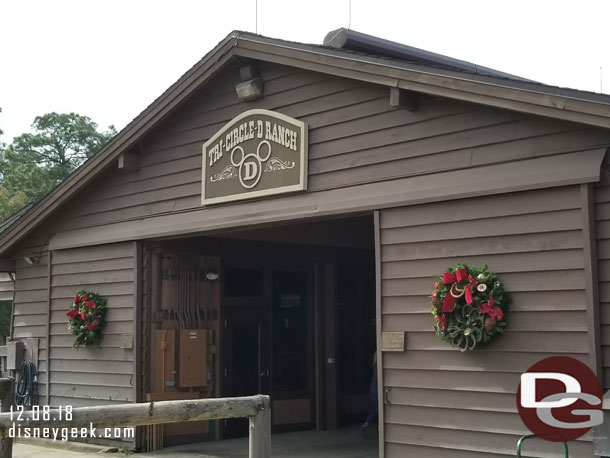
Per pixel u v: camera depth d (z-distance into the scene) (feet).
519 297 24.17
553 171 23.65
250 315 42.63
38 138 164.55
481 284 24.48
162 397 38.52
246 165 32.86
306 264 45.11
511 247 24.53
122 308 39.24
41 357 44.21
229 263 41.93
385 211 27.94
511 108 24.07
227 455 36.47
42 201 42.70
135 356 38.17
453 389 25.41
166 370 38.83
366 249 47.32
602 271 22.68
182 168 36.14
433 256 26.40
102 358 40.16
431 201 26.45
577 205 23.21
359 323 46.83
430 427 25.86
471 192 25.45
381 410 27.12
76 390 41.42
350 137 29.40
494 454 24.21
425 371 26.21
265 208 32.12
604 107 21.90
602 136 22.99
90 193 41.27
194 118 35.78
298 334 44.70
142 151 38.19
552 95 23.03
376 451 37.45
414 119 27.53
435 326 25.66
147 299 38.63
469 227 25.61
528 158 24.50
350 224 42.86
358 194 28.81
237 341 42.01
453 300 25.12
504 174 24.84
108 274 40.27
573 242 23.17
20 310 46.01
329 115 30.22
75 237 41.81
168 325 39.32
